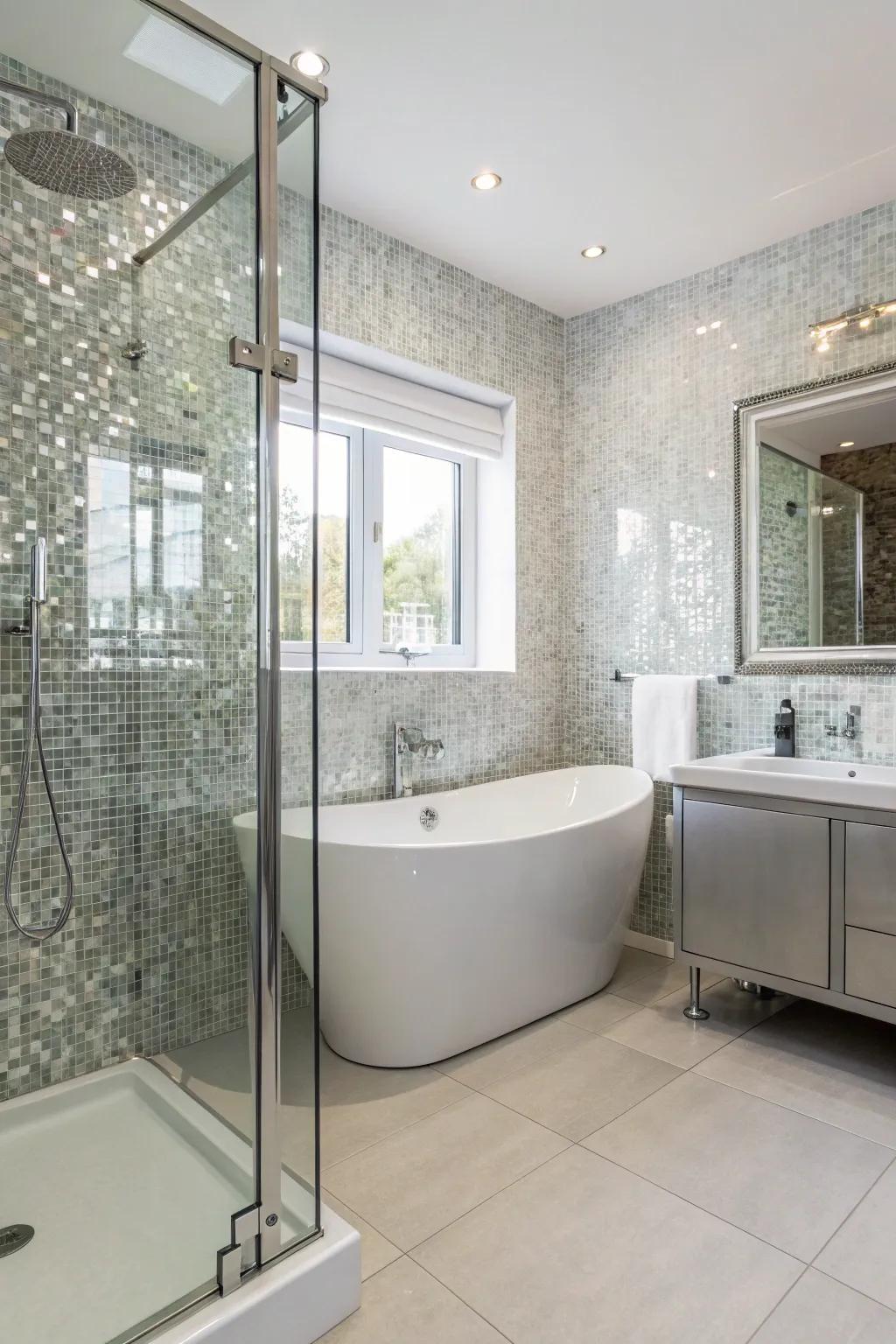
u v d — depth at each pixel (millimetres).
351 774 2857
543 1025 2576
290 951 1501
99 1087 1688
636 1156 1875
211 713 1584
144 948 1691
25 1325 1261
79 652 1786
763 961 2445
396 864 2186
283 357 1561
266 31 1960
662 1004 2732
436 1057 2334
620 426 3465
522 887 2393
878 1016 2213
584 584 3605
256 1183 1389
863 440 2768
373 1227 1651
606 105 2236
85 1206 1502
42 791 1805
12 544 1809
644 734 3211
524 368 3482
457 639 3566
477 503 3621
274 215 1531
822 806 2316
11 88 1678
